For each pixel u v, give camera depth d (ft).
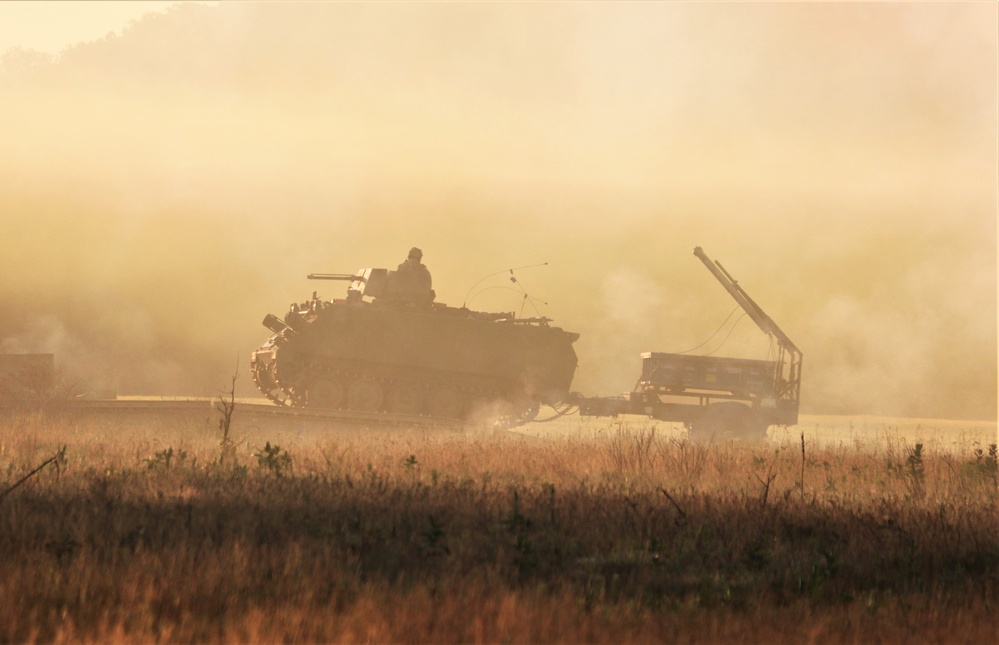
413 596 91.56
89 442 226.79
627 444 240.12
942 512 146.82
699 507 148.05
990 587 108.88
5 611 83.66
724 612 94.43
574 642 82.89
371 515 132.98
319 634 81.82
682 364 371.35
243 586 93.56
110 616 84.38
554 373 387.14
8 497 135.54
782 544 126.72
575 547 118.01
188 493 146.51
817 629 88.58
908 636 90.74
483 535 121.80
